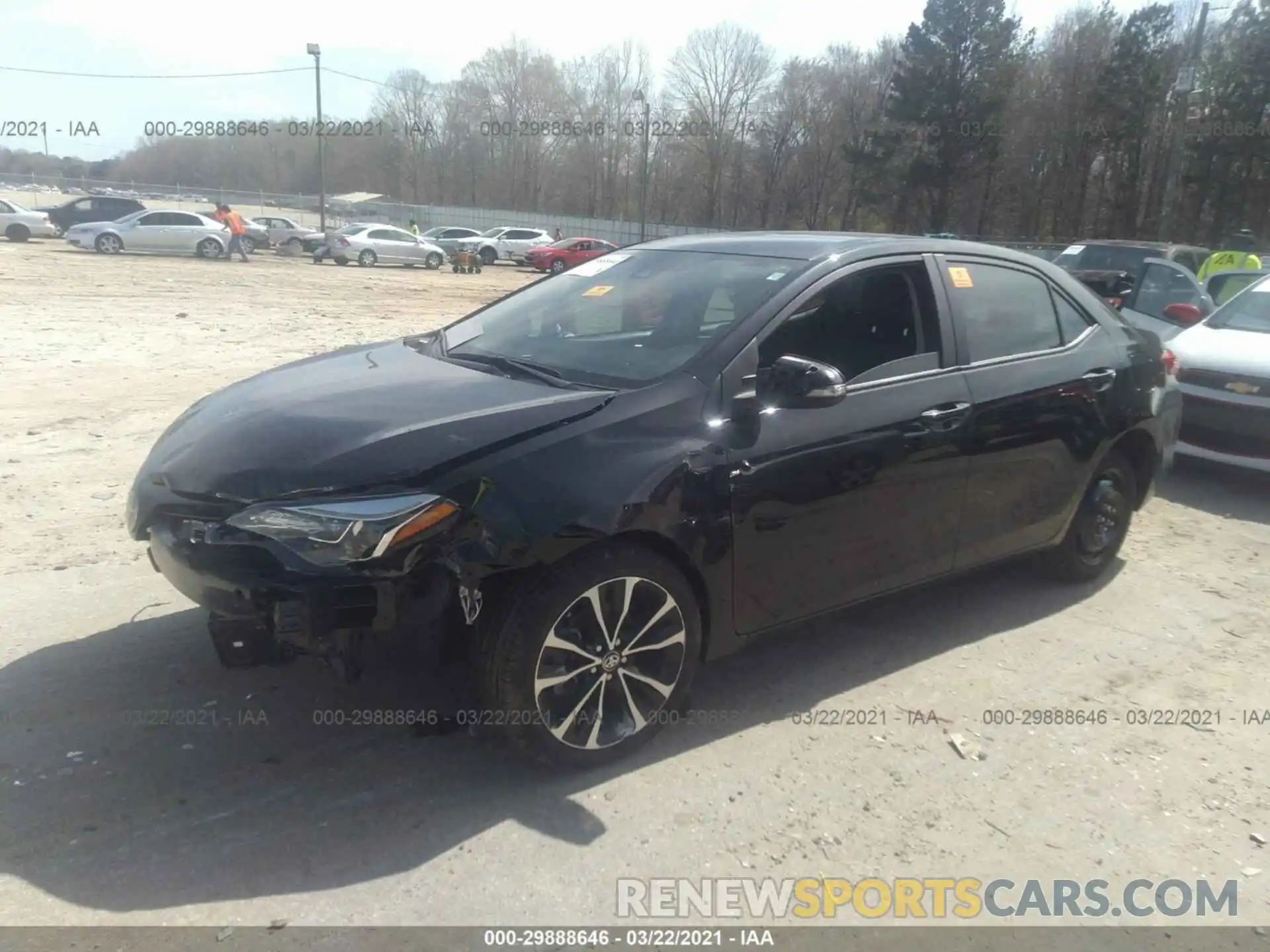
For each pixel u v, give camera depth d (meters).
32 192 57.84
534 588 2.93
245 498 2.83
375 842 2.81
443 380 3.48
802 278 3.67
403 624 2.78
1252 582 5.18
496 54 64.31
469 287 26.25
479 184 66.88
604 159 62.53
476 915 2.56
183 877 2.63
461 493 2.82
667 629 3.24
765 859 2.84
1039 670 4.07
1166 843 3.00
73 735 3.26
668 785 3.16
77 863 2.67
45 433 7.01
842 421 3.55
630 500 2.98
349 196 66.94
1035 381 4.27
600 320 3.88
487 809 2.99
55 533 5.07
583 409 3.13
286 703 3.51
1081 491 4.63
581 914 2.58
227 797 2.98
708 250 4.17
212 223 29.77
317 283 23.56
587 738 3.14
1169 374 5.27
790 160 59.62
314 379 3.65
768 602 3.48
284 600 2.71
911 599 4.78
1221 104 46.94
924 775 3.29
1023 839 2.99
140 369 9.69
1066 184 54.19
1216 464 7.04
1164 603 4.84
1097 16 55.62
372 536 2.70
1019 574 5.18
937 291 4.04
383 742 3.30
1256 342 7.01
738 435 3.30
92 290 17.33
